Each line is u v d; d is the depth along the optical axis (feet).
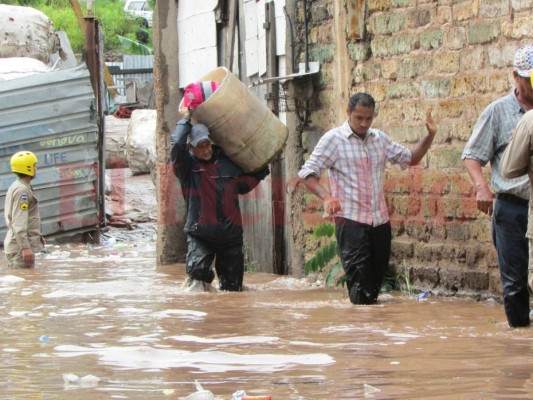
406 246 40.24
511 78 34.73
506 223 29.40
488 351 25.75
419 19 39.32
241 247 42.24
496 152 29.96
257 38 51.60
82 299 39.04
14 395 21.50
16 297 39.96
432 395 20.71
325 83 45.57
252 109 41.22
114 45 173.37
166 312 34.60
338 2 43.27
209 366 24.39
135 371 23.94
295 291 41.57
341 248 36.91
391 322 31.45
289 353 25.94
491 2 35.60
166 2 59.11
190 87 40.98
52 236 73.26
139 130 100.42
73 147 73.72
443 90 38.14
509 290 29.55
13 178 72.64
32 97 72.95
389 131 41.22
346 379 22.50
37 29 89.97
